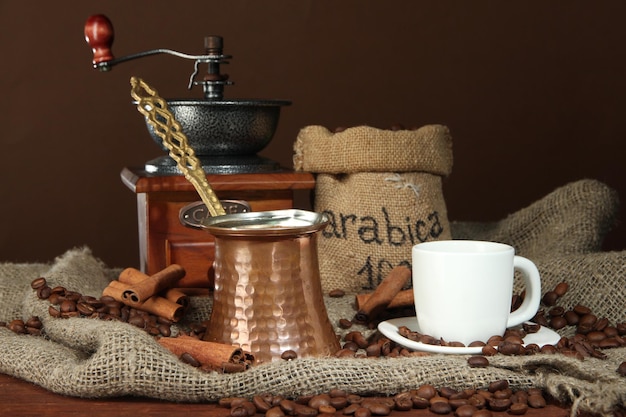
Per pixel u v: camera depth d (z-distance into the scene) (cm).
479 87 168
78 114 168
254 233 82
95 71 167
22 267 104
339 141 105
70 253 105
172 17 167
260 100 103
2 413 77
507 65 167
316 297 84
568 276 97
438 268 85
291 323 83
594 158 167
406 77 169
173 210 102
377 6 168
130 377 78
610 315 94
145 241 104
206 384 78
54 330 87
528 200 169
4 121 167
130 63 167
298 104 169
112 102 168
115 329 82
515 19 167
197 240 103
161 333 90
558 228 112
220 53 104
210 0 167
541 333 88
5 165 168
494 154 169
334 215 107
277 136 170
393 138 105
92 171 169
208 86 105
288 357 82
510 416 76
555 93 167
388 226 105
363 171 106
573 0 166
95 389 79
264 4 168
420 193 106
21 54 167
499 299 85
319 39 168
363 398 78
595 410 75
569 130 167
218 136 103
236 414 75
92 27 101
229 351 81
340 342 90
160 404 79
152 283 91
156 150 170
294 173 105
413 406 77
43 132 168
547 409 77
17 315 97
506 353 82
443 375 79
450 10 167
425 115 169
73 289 96
